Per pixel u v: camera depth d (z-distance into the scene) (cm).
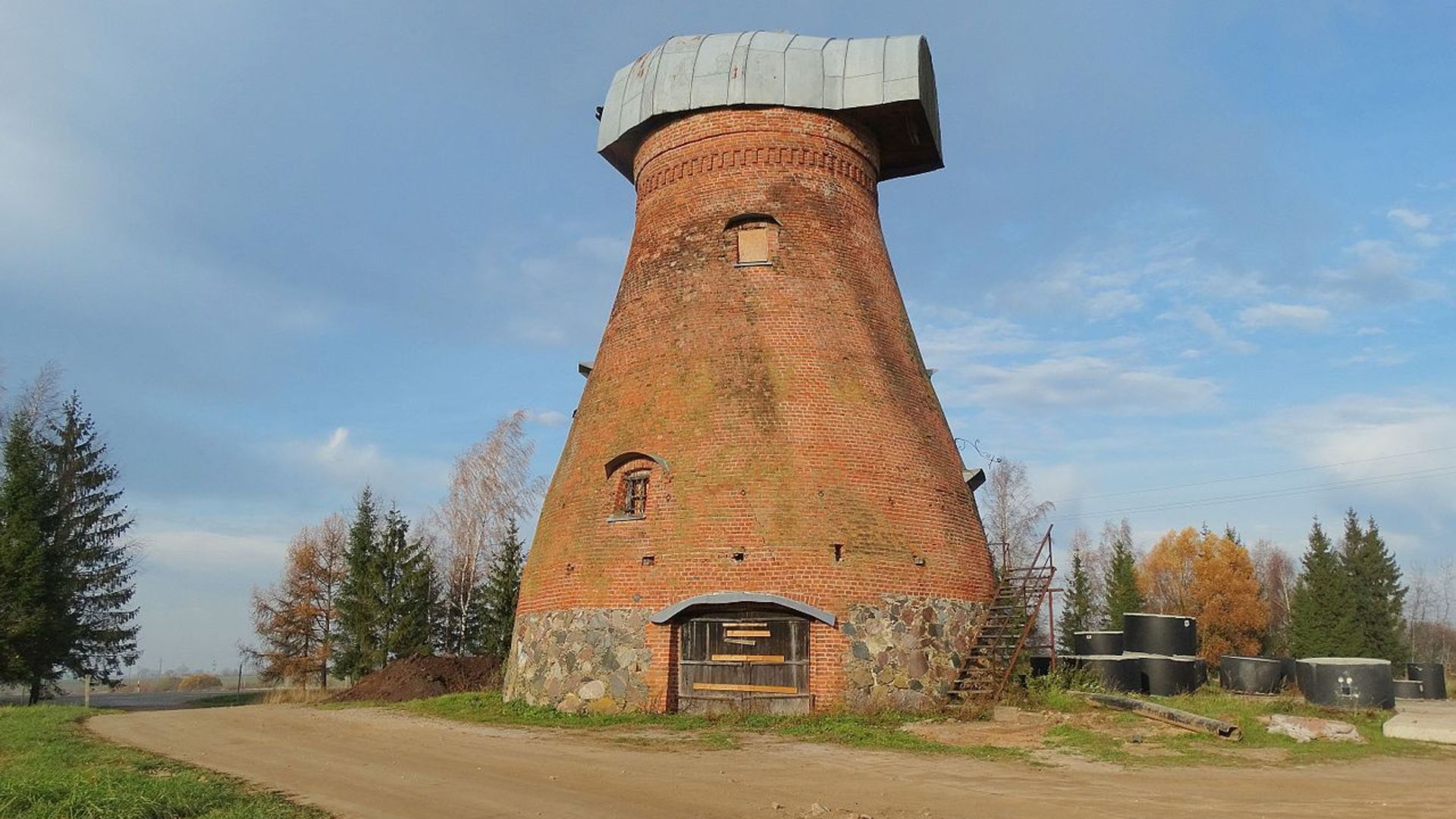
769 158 2808
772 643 2312
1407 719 2309
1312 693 2836
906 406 2653
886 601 2356
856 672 2280
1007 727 2033
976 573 2578
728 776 1509
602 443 2622
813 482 2414
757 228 2778
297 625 5972
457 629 5519
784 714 2253
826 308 2669
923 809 1252
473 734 2078
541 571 2611
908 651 2347
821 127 2867
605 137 3066
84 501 4969
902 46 2878
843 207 2847
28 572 4262
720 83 2845
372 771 1570
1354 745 1944
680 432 2511
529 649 2570
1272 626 9469
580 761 1675
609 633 2386
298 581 6034
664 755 1738
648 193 2958
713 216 2780
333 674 5428
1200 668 3272
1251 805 1295
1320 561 7531
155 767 1619
